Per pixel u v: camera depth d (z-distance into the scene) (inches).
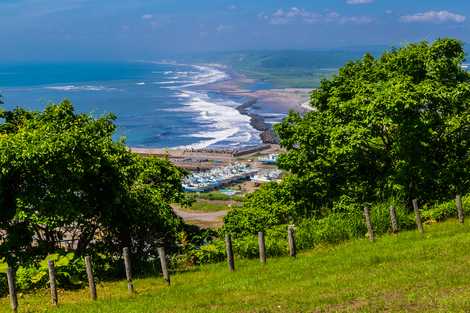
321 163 1311.5
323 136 1306.6
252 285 815.7
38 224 1016.2
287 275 856.3
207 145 5713.6
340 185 1333.7
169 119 7568.9
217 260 1136.2
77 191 1072.8
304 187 1354.6
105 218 1124.5
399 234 1035.9
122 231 1178.0
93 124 1203.9
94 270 990.4
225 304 717.9
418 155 1221.1
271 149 5433.1
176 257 1186.6
